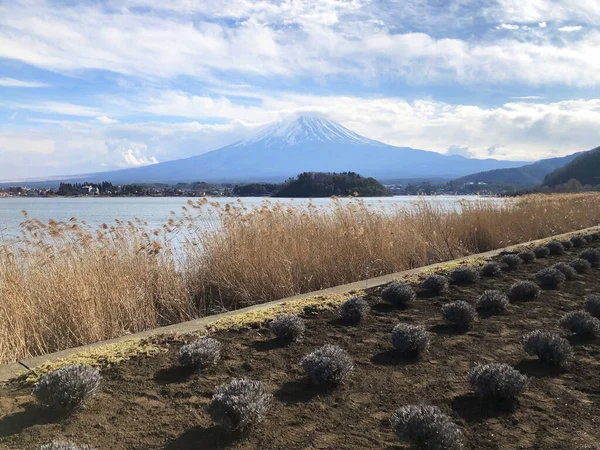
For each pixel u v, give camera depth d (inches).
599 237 425.7
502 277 243.6
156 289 253.6
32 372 121.5
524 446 89.4
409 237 340.8
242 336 151.9
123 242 261.7
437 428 86.2
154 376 120.3
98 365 125.8
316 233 305.6
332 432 94.1
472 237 422.0
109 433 92.9
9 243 236.5
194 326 163.2
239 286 267.3
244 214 304.7
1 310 177.3
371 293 209.0
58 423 96.6
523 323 167.5
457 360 133.4
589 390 114.7
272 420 98.7
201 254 284.2
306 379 119.9
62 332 196.2
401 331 138.3
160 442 90.0
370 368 127.2
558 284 225.5
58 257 225.0
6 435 92.0
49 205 1406.3
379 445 89.4
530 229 482.6
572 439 92.0
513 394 106.6
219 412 92.8
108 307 209.3
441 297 203.5
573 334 155.8
